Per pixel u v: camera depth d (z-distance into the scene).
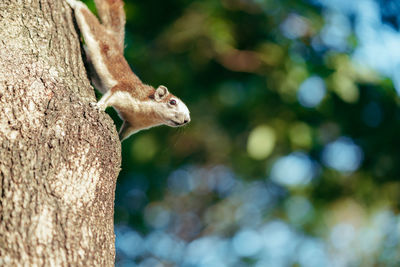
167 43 10.67
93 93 5.20
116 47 7.25
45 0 5.54
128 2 9.98
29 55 4.77
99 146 4.45
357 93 9.88
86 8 6.83
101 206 4.14
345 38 10.04
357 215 13.12
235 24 10.73
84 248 3.77
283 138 10.95
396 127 11.15
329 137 11.98
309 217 13.16
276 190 14.80
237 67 10.85
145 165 11.90
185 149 13.44
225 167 14.89
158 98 7.00
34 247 3.57
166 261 14.63
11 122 4.18
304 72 9.92
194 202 15.66
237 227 15.04
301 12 10.01
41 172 3.97
